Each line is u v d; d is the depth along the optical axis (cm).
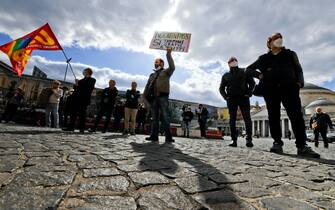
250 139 617
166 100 609
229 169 237
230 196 147
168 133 614
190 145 548
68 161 232
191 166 241
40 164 210
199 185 169
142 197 137
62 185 151
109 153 302
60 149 313
